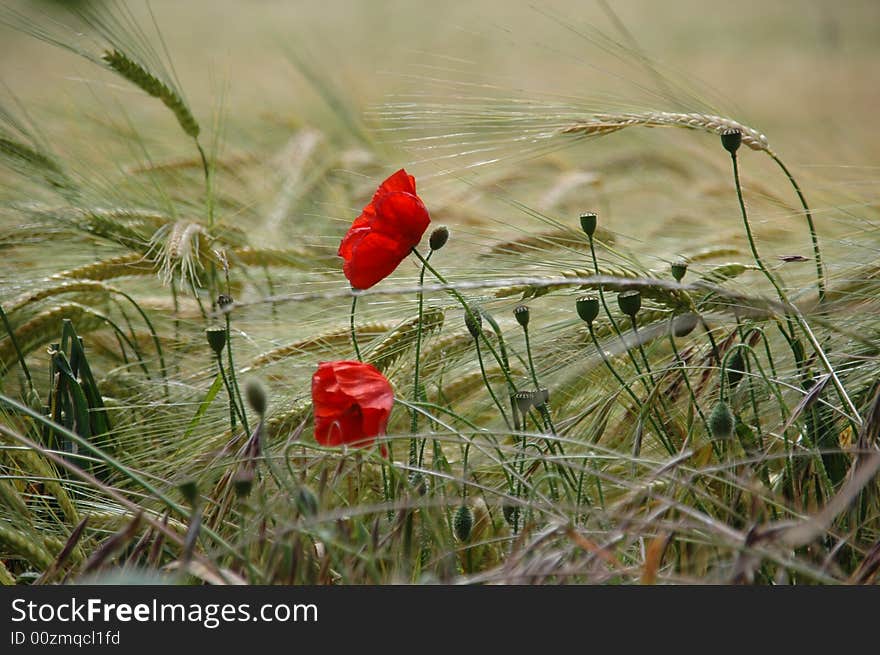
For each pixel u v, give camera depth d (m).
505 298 1.87
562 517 1.62
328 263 2.19
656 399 1.79
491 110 2.00
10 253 2.13
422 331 1.84
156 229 2.12
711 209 2.35
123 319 2.12
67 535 1.75
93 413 1.85
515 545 1.66
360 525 1.66
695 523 1.64
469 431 1.76
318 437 1.67
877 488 1.69
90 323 1.98
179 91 2.21
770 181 2.38
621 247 2.00
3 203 2.12
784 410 1.72
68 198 2.13
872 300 1.84
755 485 1.68
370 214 1.76
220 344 1.77
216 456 1.75
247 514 1.70
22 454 1.76
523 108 1.99
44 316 1.95
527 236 1.97
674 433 1.80
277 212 2.45
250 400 1.62
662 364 1.87
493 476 1.79
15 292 2.02
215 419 1.86
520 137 1.98
